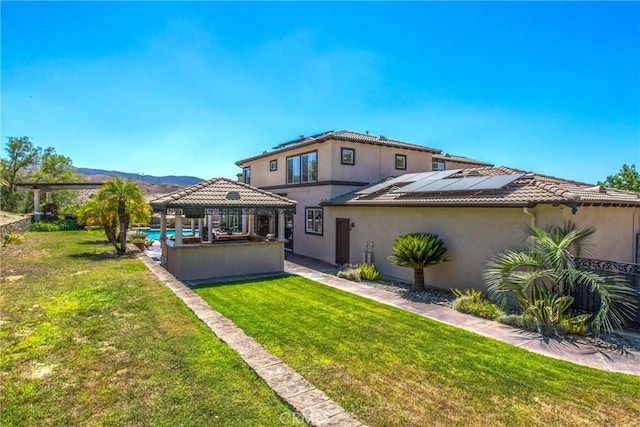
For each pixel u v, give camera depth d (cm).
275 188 2441
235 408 409
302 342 706
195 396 433
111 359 530
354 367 591
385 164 2084
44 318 711
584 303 873
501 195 1088
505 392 520
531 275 862
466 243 1176
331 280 1385
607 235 1117
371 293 1178
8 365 509
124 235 1736
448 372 584
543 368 614
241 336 624
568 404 491
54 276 1120
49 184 3172
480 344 727
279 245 1546
